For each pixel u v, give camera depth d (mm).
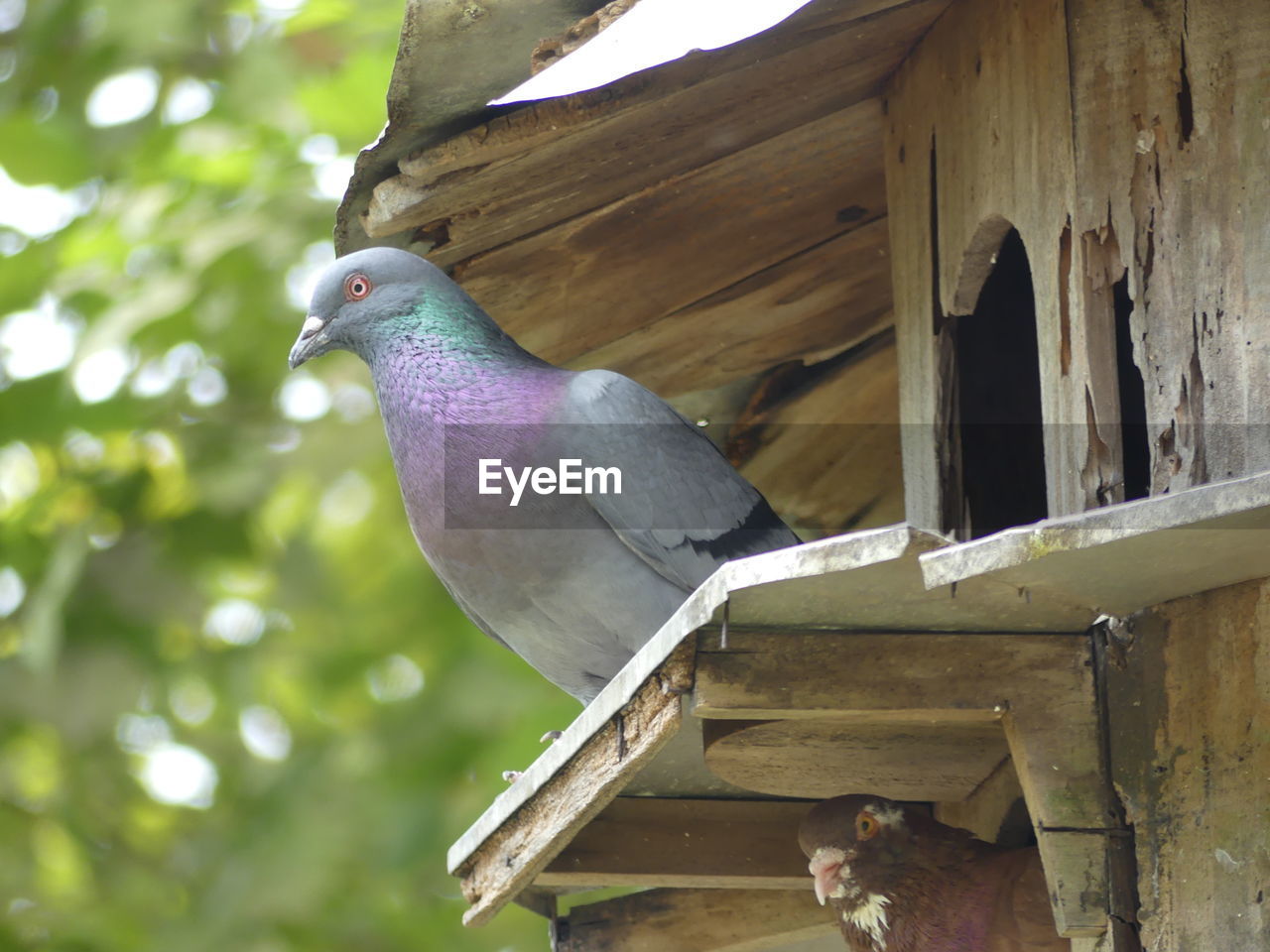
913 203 6977
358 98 11180
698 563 7078
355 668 12453
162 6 12047
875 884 6168
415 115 6289
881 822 6238
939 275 6773
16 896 12438
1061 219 5828
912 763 6406
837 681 5367
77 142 11875
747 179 7469
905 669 5441
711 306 8281
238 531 12227
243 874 12039
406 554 12711
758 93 6805
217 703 12812
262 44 11766
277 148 11773
